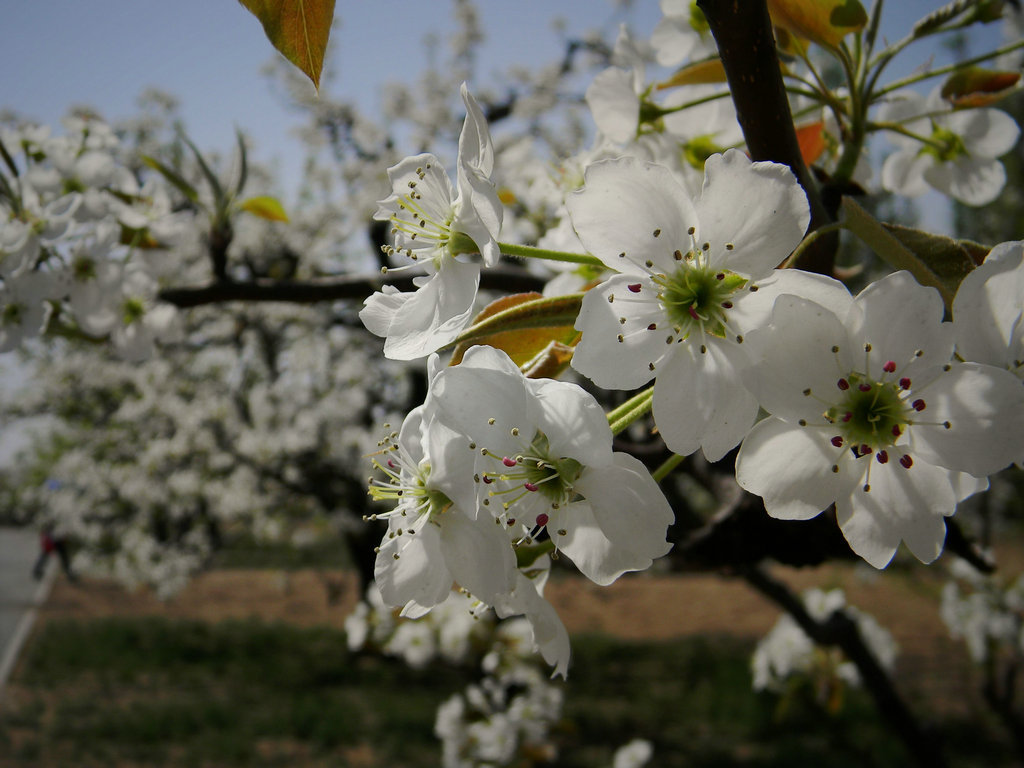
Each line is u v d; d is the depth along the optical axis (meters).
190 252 1.08
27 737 1.10
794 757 0.96
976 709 0.99
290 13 0.08
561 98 1.07
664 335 0.10
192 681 1.39
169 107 1.37
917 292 0.09
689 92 0.16
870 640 0.65
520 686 0.64
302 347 1.33
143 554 1.46
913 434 0.09
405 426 0.11
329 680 1.38
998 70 0.15
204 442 1.29
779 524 0.14
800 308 0.09
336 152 1.15
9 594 2.23
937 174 0.17
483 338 0.11
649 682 1.34
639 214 0.09
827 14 0.12
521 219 0.21
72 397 1.41
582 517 0.10
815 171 0.13
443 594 0.10
